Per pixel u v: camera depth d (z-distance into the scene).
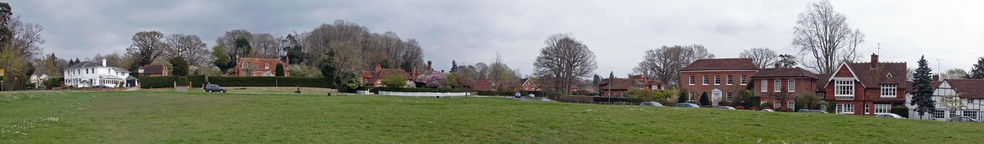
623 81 130.38
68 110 46.41
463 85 127.38
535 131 34.19
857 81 80.19
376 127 35.62
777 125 36.06
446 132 34.06
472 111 42.41
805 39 86.81
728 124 36.41
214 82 112.69
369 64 161.62
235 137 31.80
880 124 36.59
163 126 35.94
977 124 37.28
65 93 72.56
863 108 79.94
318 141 31.00
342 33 168.38
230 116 40.72
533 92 122.44
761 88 83.62
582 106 46.97
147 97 63.12
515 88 131.00
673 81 140.38
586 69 123.19
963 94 80.25
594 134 33.28
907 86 82.31
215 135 32.44
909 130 34.34
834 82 81.06
